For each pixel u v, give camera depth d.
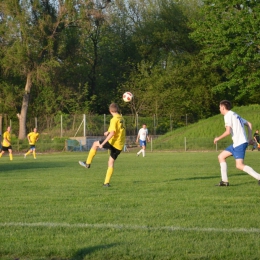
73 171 20.80
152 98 69.62
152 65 78.62
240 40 54.66
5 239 7.06
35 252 6.41
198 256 6.10
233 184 14.09
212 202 10.40
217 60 59.62
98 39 78.31
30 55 57.16
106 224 8.02
